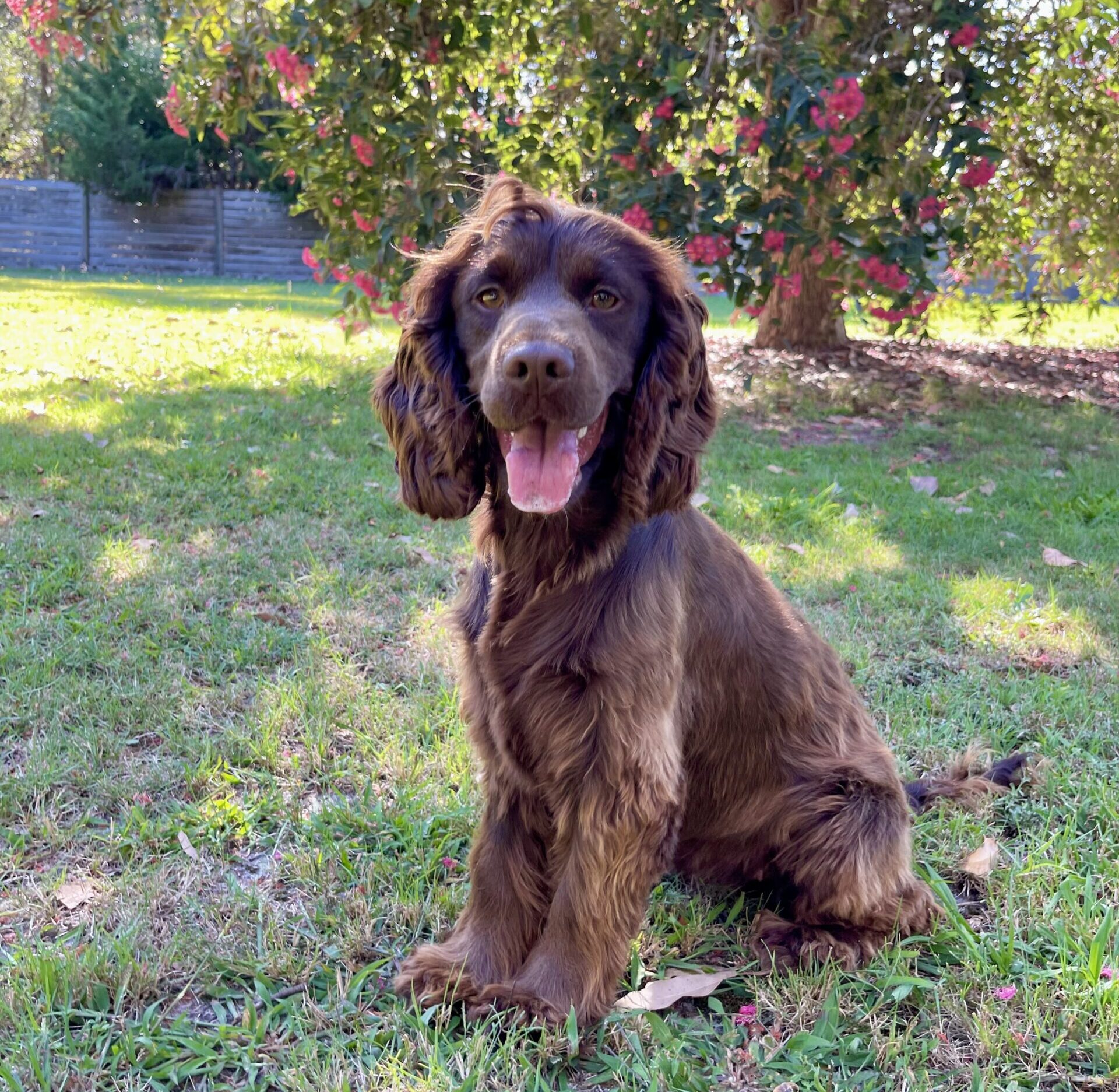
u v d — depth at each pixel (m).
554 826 0.73
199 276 7.32
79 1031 0.65
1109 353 3.73
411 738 0.99
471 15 2.09
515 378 0.60
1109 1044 0.64
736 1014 0.70
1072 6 2.49
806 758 0.80
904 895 0.77
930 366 3.23
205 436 1.95
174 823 0.84
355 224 2.20
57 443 1.82
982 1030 0.65
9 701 1.00
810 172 1.94
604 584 0.68
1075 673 1.17
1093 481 1.95
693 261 1.91
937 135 2.04
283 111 2.34
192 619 1.19
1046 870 0.82
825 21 2.20
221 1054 0.63
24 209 7.39
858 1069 0.64
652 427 0.69
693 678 0.75
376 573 1.36
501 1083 0.62
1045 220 3.07
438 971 0.70
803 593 1.37
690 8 2.01
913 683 1.17
